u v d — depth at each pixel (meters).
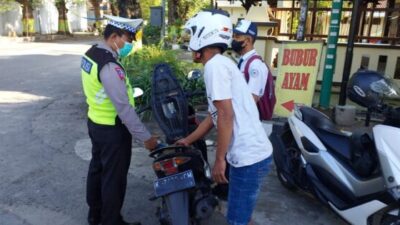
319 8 8.87
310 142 3.69
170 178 2.80
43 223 3.44
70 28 40.34
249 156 2.47
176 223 2.71
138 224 3.32
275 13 9.39
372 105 3.02
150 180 4.36
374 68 7.36
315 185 3.56
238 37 3.49
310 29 9.16
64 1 32.84
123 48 2.96
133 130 2.86
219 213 3.65
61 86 9.73
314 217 3.67
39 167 4.62
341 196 3.38
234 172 2.53
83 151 5.17
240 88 2.44
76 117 6.83
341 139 3.60
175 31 16.61
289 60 6.35
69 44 24.53
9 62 14.12
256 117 2.53
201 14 2.46
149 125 6.16
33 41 26.78
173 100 3.07
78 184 4.20
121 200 3.16
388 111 2.94
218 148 2.38
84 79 2.96
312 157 3.66
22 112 7.11
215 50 2.43
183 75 7.03
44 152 5.11
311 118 3.89
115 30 2.90
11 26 29.77
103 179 3.08
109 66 2.79
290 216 3.68
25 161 4.80
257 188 2.58
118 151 3.02
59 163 4.76
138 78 6.52
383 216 2.93
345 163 3.45
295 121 4.01
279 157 4.14
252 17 7.41
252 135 2.48
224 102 2.31
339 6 6.41
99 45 2.97
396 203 2.79
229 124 2.34
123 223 3.25
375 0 9.30
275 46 7.29
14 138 5.65
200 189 2.97
